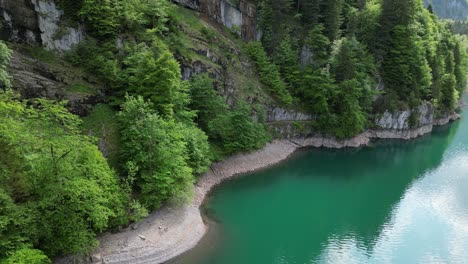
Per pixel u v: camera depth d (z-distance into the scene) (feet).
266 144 200.44
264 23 235.61
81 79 140.26
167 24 184.24
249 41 234.79
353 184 181.27
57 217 92.73
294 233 134.82
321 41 228.22
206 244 121.80
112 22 152.66
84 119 131.03
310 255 121.80
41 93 124.98
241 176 175.22
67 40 146.92
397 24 252.62
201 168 151.94
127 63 145.79
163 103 142.41
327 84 214.28
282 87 217.56
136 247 110.01
